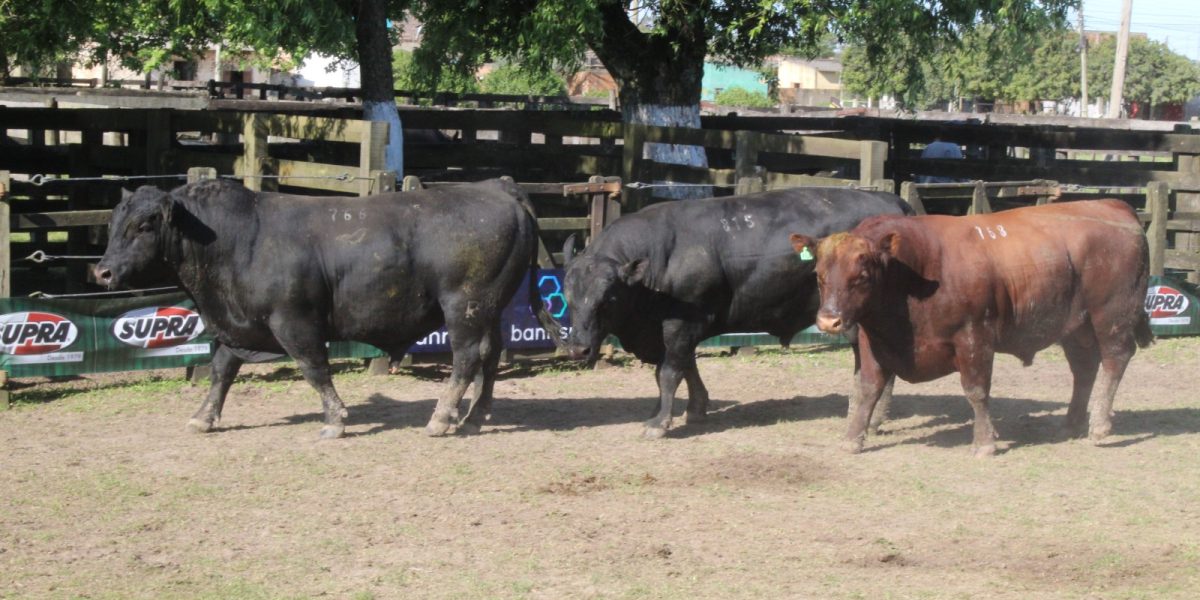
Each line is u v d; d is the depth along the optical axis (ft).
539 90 110.73
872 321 27.89
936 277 27.53
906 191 41.42
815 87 233.76
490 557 21.81
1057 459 28.66
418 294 29.66
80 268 45.34
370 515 24.14
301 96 75.92
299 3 41.50
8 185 33.40
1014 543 22.77
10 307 32.48
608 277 28.68
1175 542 22.86
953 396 35.76
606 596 19.98
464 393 33.81
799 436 30.99
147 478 26.48
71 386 35.04
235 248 28.89
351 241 29.14
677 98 54.54
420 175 55.62
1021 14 47.57
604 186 39.50
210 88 74.13
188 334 35.17
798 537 23.03
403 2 53.31
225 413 32.63
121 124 47.42
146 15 52.49
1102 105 179.22
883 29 48.70
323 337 29.63
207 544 22.47
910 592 20.21
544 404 34.65
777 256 30.63
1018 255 28.27
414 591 20.21
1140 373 40.06
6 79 80.12
